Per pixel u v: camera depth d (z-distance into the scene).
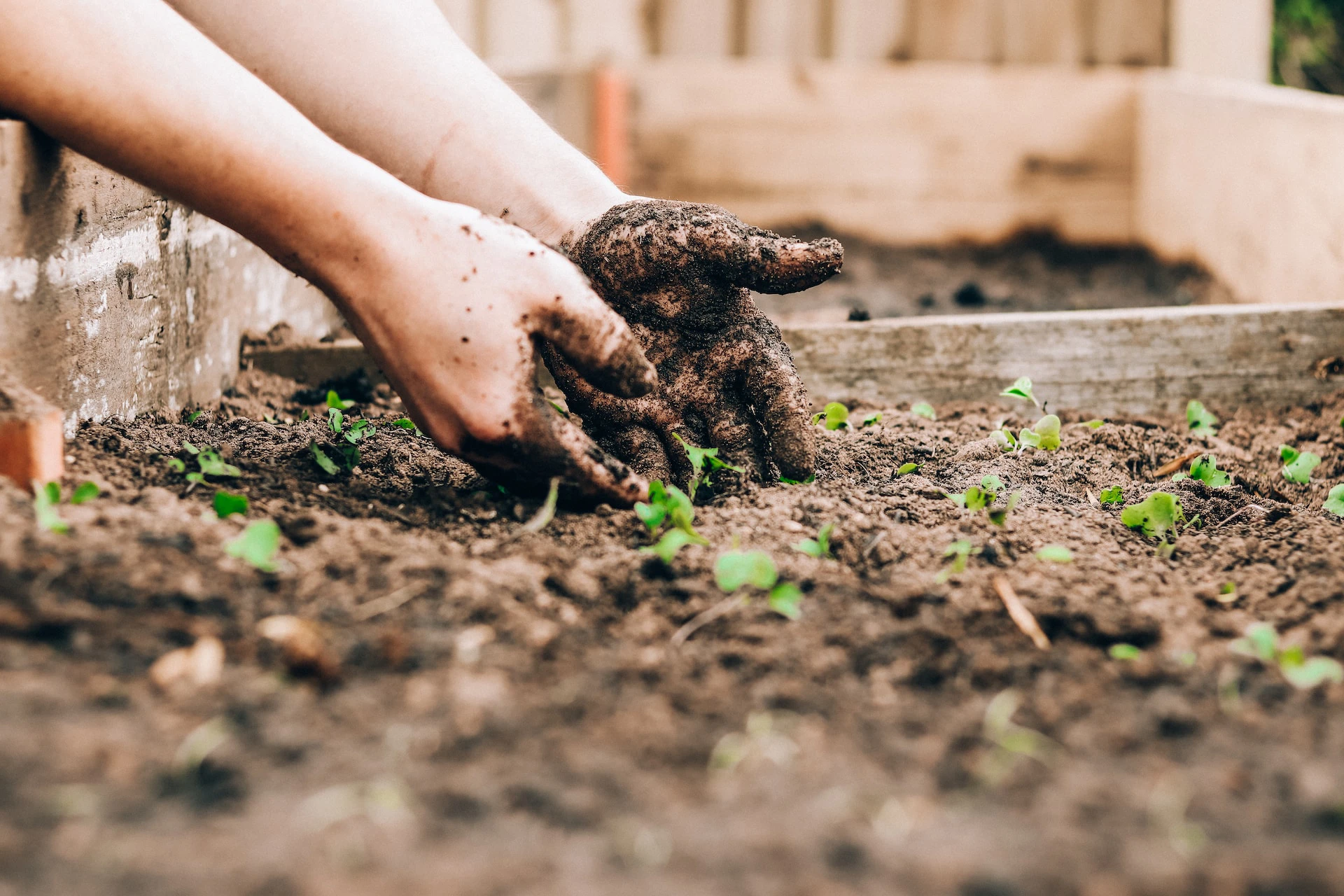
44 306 0.83
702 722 0.63
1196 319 1.07
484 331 0.77
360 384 1.07
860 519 0.77
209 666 0.63
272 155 0.76
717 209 0.84
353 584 0.69
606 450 0.84
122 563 0.67
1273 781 0.60
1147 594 0.72
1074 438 0.97
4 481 0.73
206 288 1.01
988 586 0.72
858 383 1.06
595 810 0.58
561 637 0.67
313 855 0.56
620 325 0.78
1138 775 0.60
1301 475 0.89
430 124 0.87
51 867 0.54
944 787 0.60
